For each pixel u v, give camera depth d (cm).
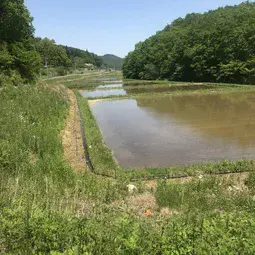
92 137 1216
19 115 1177
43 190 645
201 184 723
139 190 719
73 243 374
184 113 1906
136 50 7994
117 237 380
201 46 4734
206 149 1136
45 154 882
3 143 841
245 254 348
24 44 2844
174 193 669
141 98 2742
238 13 4906
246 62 3844
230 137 1300
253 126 1487
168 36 6700
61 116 1520
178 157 1052
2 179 653
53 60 9362
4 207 471
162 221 540
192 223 482
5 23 2506
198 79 4981
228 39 4172
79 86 4453
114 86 4312
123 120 1753
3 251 374
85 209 591
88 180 744
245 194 677
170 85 4100
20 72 2503
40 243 367
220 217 450
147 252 354
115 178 809
